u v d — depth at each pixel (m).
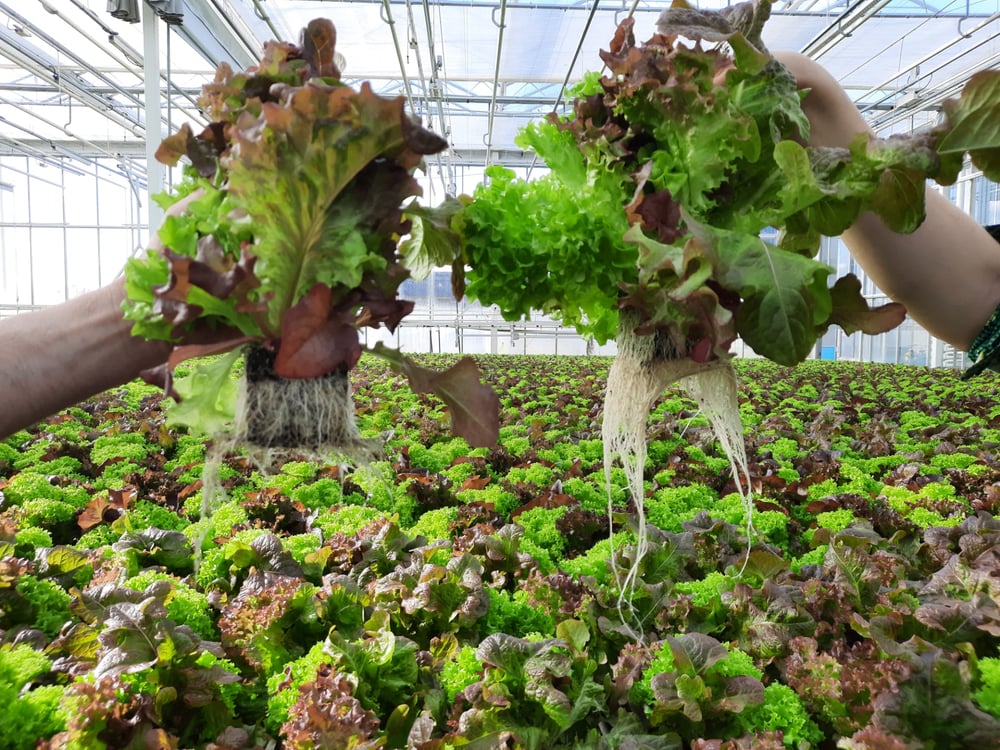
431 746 2.19
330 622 2.96
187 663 2.44
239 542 3.44
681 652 2.43
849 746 2.02
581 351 34.59
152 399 10.41
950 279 2.15
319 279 1.27
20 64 14.93
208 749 2.24
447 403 1.61
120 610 2.48
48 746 2.01
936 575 3.12
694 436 7.12
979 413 9.89
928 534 3.74
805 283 1.31
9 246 27.94
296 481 5.16
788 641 2.66
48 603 2.94
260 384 1.48
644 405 1.63
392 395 10.81
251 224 1.20
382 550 3.60
